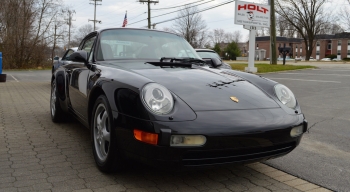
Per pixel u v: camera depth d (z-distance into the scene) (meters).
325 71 19.00
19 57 31.81
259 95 2.93
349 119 5.69
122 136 2.52
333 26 54.28
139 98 2.45
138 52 3.80
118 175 2.92
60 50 36.72
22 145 3.85
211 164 2.39
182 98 2.58
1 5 30.77
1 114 5.84
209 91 2.79
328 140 4.33
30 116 5.69
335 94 9.06
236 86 3.01
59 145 3.87
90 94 3.17
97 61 3.60
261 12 18.42
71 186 2.66
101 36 3.91
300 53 96.25
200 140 2.31
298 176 3.05
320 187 2.80
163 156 2.31
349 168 3.29
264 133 2.47
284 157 3.61
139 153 2.41
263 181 2.91
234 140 2.38
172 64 3.51
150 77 2.89
